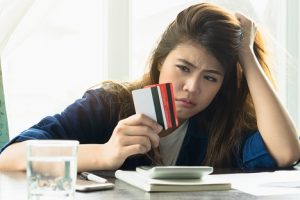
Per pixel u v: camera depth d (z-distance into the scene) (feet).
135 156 4.13
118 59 6.75
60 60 6.57
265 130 4.36
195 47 4.09
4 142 5.40
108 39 6.70
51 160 2.09
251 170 4.14
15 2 5.91
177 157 4.54
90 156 3.39
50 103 6.54
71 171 2.12
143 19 6.88
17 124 6.39
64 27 6.55
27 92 6.42
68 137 4.03
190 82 4.08
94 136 4.26
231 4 7.03
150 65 4.50
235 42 4.25
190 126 4.57
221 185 2.71
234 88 4.64
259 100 4.42
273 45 7.28
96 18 6.75
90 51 6.72
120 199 2.36
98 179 2.92
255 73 4.48
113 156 3.29
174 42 4.23
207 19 4.15
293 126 4.43
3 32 5.89
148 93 3.28
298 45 7.69
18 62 6.35
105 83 4.63
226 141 4.58
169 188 2.61
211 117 4.64
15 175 3.22
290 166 4.39
